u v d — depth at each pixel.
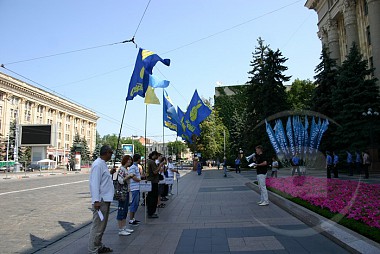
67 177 32.69
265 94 31.56
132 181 8.17
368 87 18.75
